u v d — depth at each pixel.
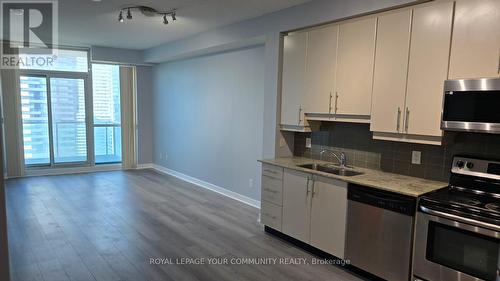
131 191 5.75
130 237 3.77
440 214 2.36
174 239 3.75
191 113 6.41
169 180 6.66
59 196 5.34
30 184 6.05
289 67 3.84
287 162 3.81
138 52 7.25
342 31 3.25
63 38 5.86
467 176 2.65
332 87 3.39
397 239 2.67
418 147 3.10
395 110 2.89
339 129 3.78
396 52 2.85
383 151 3.39
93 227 4.05
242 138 5.18
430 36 2.64
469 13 2.42
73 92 6.98
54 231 3.89
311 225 3.38
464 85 2.40
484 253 2.18
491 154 2.66
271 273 3.04
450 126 2.49
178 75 6.76
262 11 3.94
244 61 5.05
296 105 3.79
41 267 3.05
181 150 6.82
